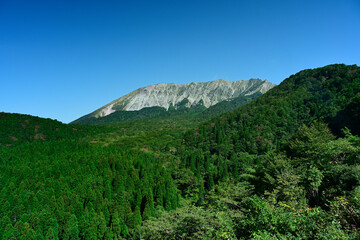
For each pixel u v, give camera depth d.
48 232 37.19
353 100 72.81
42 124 162.25
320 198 22.69
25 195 52.69
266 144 96.25
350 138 32.16
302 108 116.06
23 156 95.75
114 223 45.88
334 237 9.49
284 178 25.89
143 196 59.72
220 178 77.81
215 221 22.38
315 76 142.50
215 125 135.50
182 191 79.81
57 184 58.66
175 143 134.12
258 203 15.45
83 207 52.97
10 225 37.88
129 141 147.62
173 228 27.69
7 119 150.75
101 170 76.00
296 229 12.00
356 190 13.29
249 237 13.84
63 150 109.31
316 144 31.09
